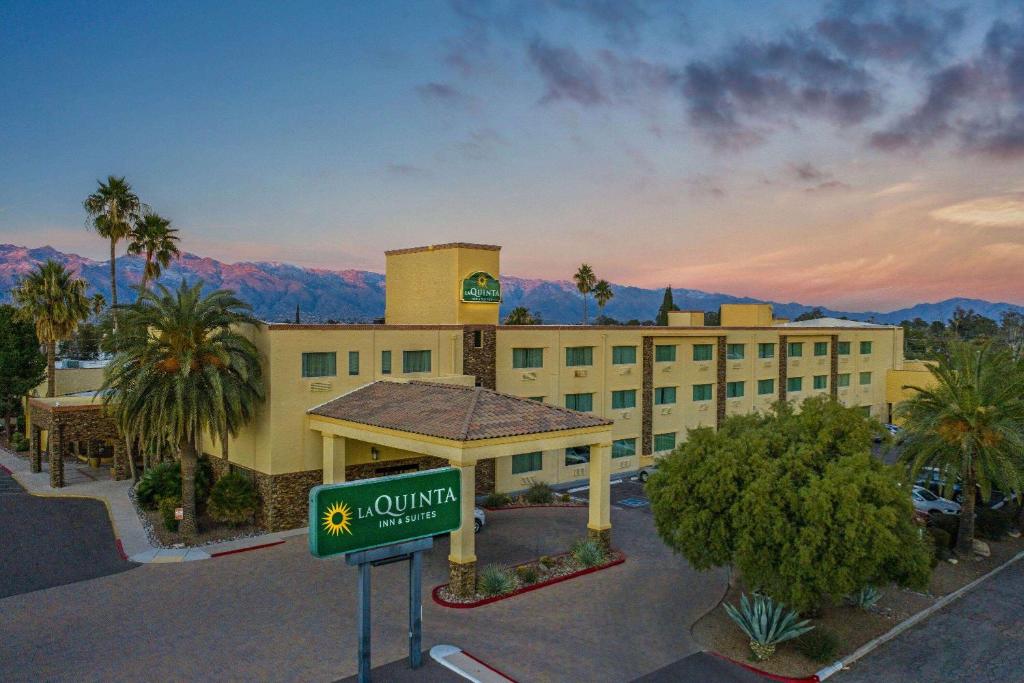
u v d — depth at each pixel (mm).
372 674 19016
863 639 22203
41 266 54344
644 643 21469
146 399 30203
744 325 64000
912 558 20375
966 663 20719
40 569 27234
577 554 28438
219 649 20375
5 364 55750
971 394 29609
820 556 19422
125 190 58500
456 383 36688
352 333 34781
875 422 24188
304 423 33062
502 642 21250
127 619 22469
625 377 47750
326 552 17719
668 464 23234
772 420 25625
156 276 60625
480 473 39406
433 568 27484
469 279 40250
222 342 31062
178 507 32250
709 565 21641
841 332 64625
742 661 20391
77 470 45750
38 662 19469
